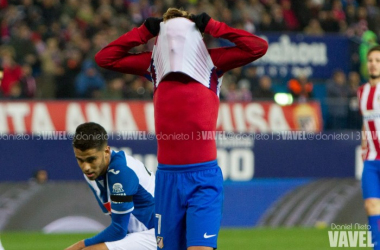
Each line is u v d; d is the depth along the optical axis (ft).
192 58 53.01
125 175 55.98
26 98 135.85
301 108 137.59
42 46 163.02
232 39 53.26
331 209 136.67
